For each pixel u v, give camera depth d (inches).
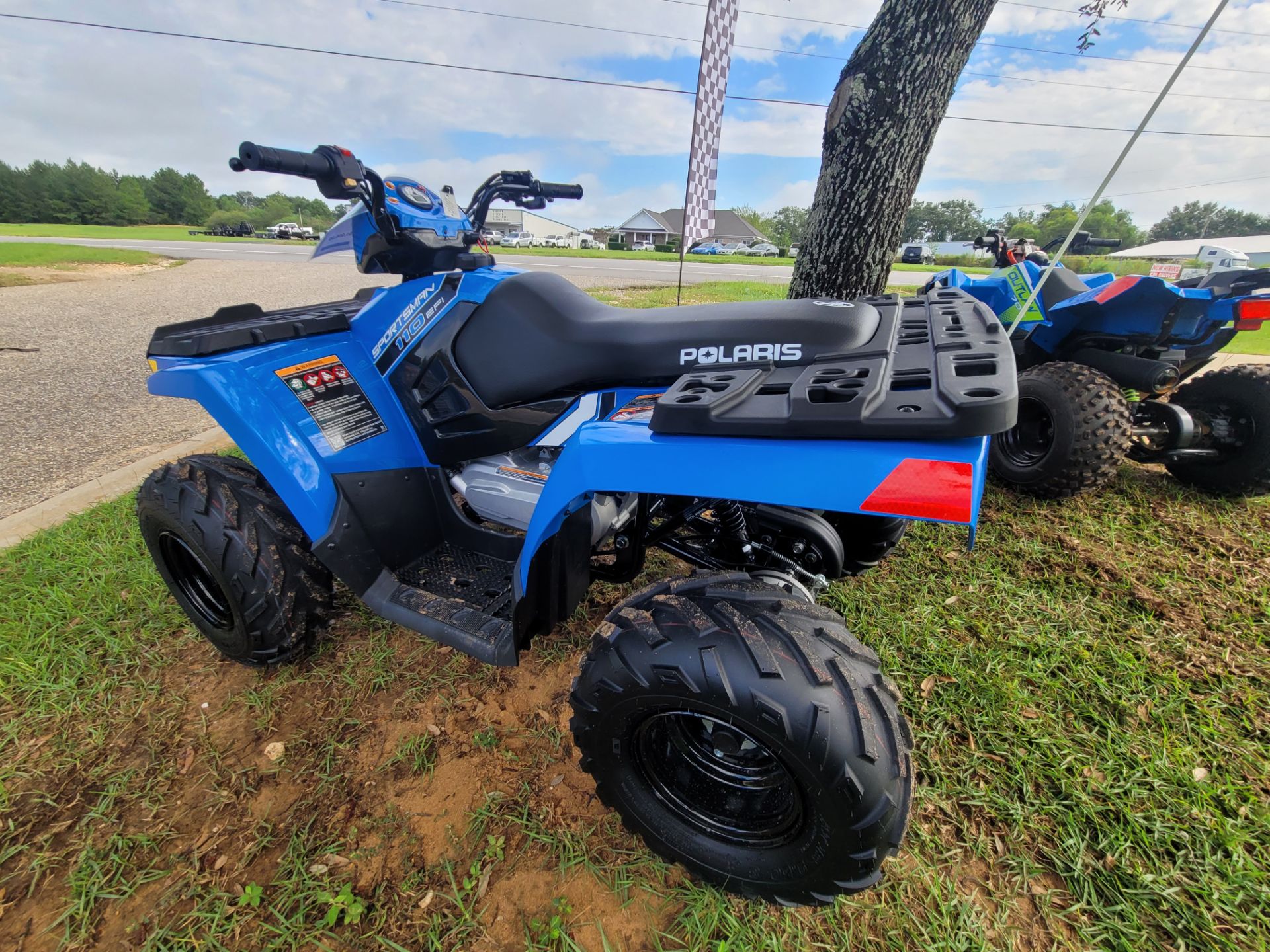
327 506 76.2
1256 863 58.3
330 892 57.8
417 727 76.9
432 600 77.1
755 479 44.8
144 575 103.1
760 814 55.3
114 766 71.2
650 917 56.7
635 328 64.3
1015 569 105.5
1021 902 57.1
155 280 601.9
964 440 41.6
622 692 50.9
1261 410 123.3
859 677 47.7
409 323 80.4
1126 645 87.0
